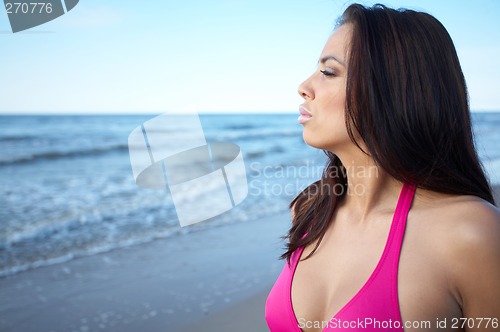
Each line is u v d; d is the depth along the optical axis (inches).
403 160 37.0
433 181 37.4
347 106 38.1
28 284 199.9
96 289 193.3
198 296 183.0
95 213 351.6
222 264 223.1
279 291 46.9
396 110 36.5
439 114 36.6
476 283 33.8
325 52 40.8
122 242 268.2
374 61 36.8
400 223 38.4
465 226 34.6
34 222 322.3
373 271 37.8
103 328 156.3
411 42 36.6
